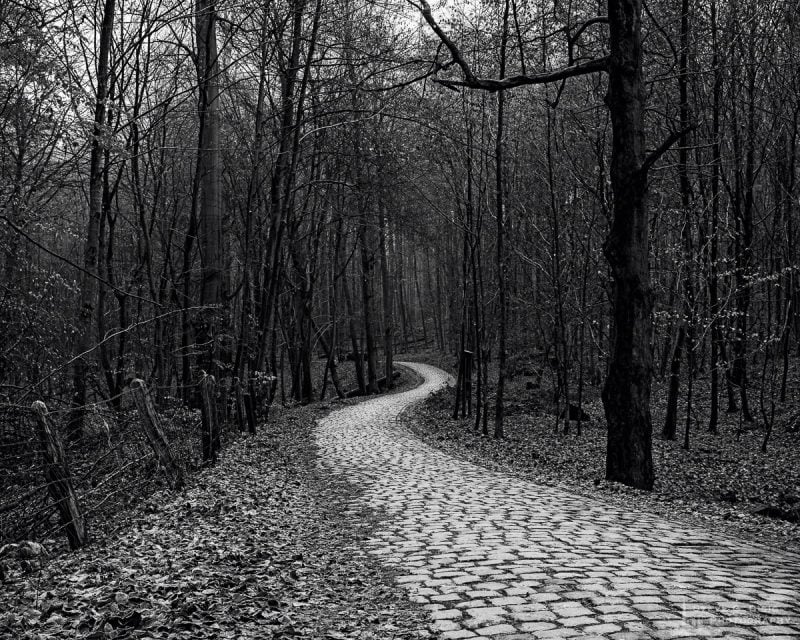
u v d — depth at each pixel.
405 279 77.69
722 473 17.00
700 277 20.73
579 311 24.52
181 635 4.66
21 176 13.73
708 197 23.06
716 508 11.40
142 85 20.73
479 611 5.16
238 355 19.92
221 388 18.64
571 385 33.19
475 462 15.76
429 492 11.02
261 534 8.02
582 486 12.43
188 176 32.88
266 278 24.48
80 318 15.48
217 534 7.92
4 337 13.27
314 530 8.52
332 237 41.22
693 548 7.21
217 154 20.09
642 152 13.02
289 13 19.91
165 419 12.86
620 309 13.20
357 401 36.94
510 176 27.48
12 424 9.94
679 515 10.01
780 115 23.47
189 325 22.30
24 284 14.09
